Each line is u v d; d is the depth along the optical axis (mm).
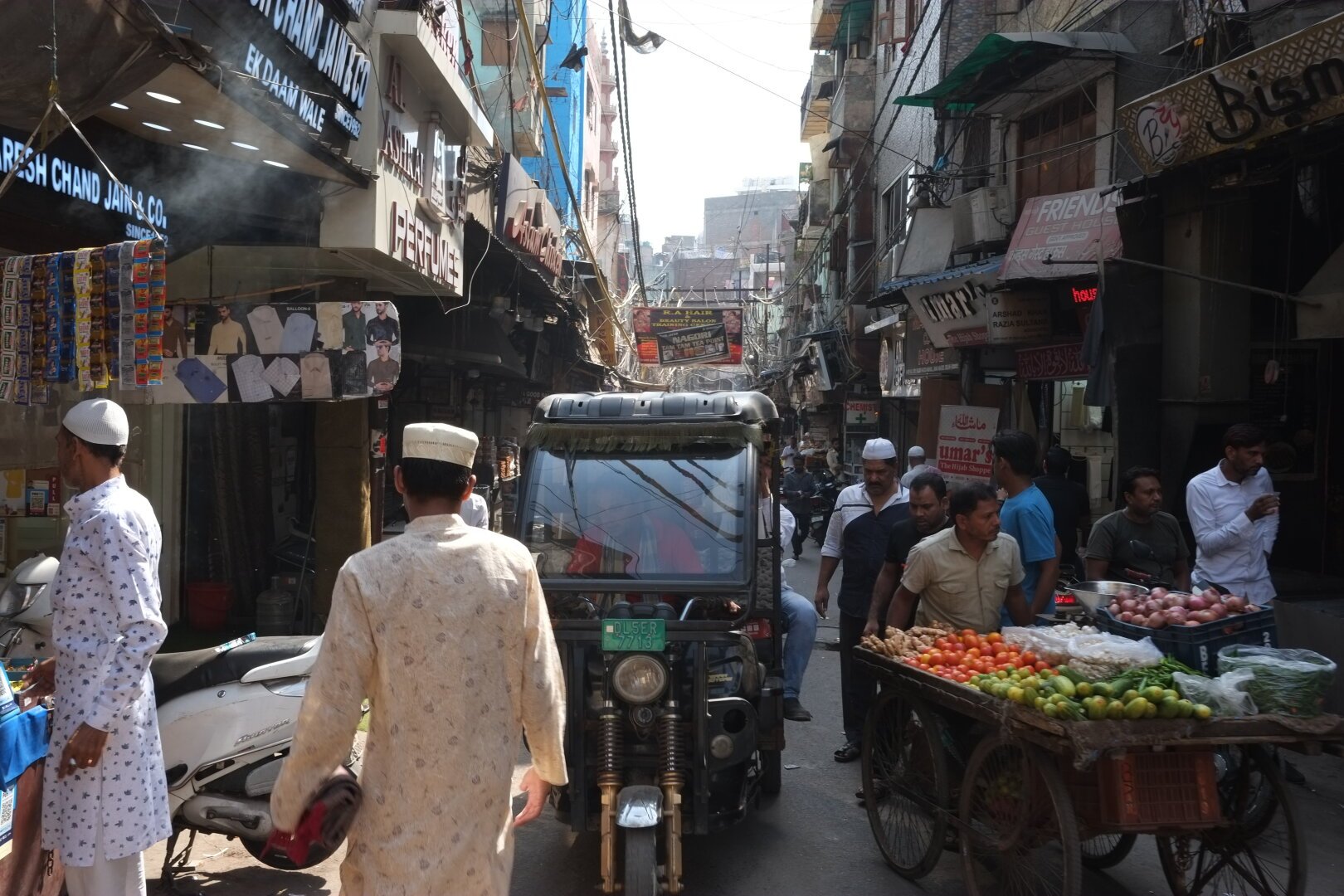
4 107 4176
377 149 8203
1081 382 12836
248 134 6160
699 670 4266
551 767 2721
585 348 24484
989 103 14055
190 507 9805
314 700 2430
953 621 5031
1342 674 6277
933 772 4590
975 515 4859
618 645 4113
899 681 4688
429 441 2645
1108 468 12125
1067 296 11602
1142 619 4281
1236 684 3717
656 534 4965
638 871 3764
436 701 2473
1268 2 8781
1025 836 3949
